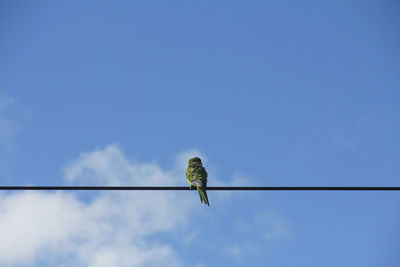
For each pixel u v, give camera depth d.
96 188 12.96
